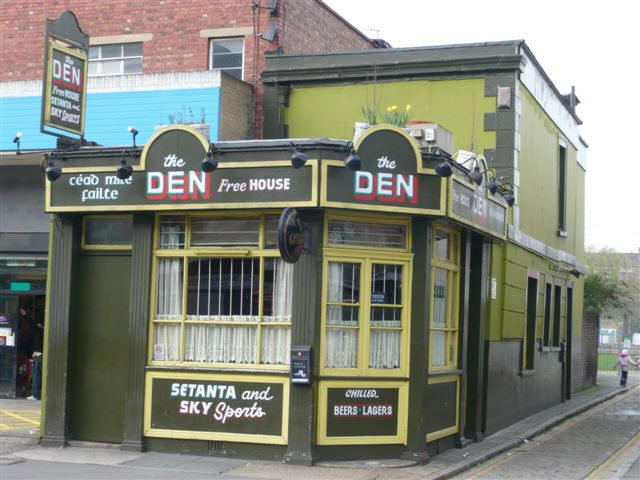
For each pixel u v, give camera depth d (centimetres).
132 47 1980
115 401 1291
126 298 1297
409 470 1167
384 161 1186
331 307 1209
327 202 1156
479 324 1516
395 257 1236
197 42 1927
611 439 1677
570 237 2467
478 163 1373
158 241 1277
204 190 1206
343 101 1773
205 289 1259
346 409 1196
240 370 1211
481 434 1551
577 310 2658
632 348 6481
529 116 1859
